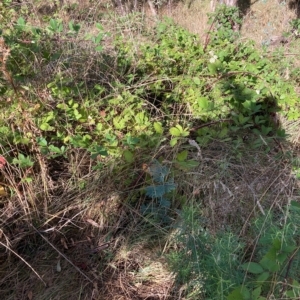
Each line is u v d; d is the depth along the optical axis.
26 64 2.63
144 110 2.76
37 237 2.21
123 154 2.37
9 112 2.32
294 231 2.05
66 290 2.04
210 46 3.80
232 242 2.01
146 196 2.34
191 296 1.96
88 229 2.27
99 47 2.88
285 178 2.45
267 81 3.20
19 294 2.03
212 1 5.80
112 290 2.06
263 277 1.57
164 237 2.21
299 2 6.59
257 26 5.52
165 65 3.24
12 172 2.27
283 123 2.97
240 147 2.62
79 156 2.46
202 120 2.80
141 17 4.61
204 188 2.35
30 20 3.68
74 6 4.44
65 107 2.48
